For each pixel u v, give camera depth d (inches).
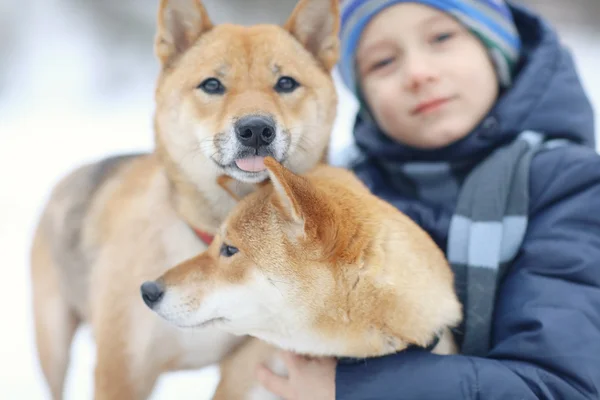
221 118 33.6
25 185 63.4
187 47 36.3
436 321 31.0
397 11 37.6
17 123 86.6
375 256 30.6
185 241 34.5
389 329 30.6
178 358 35.0
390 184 40.1
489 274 33.8
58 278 39.4
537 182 34.9
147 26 125.6
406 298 30.5
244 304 31.1
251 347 34.5
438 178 37.8
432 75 37.1
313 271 30.7
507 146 36.4
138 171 38.1
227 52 34.8
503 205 34.5
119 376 34.0
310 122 35.4
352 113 79.2
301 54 36.1
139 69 114.4
